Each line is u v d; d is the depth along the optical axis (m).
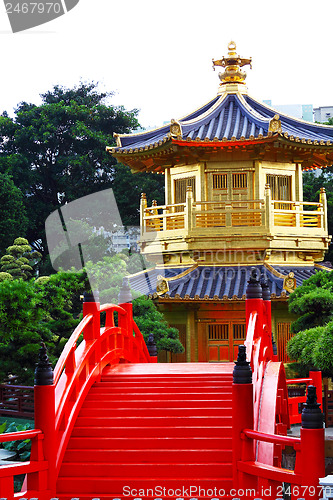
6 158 48.94
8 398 20.22
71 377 11.15
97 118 50.38
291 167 28.34
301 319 20.72
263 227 26.80
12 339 19.03
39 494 9.51
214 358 26.88
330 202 42.22
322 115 62.81
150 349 18.67
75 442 10.83
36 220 50.31
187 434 10.85
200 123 28.30
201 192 27.73
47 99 54.44
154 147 27.00
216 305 26.77
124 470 10.29
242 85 30.45
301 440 8.58
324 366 15.75
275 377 12.62
